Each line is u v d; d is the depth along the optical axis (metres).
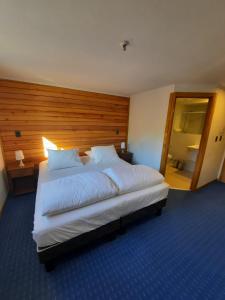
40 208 1.41
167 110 2.80
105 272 1.32
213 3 0.87
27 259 1.42
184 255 1.52
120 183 1.77
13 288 1.18
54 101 2.89
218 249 1.61
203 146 2.71
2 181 2.39
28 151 2.82
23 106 2.63
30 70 2.09
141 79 2.44
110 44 1.38
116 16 1.01
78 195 1.47
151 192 1.86
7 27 1.13
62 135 3.11
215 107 2.55
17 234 1.74
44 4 0.91
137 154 3.76
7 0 0.87
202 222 2.04
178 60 1.68
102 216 1.48
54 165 2.52
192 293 1.18
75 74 2.25
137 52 1.53
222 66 1.79
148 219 2.07
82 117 3.28
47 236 1.20
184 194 2.83
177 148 4.49
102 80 2.54
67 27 1.13
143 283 1.25
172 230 1.87
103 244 1.63
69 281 1.24
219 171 3.46
